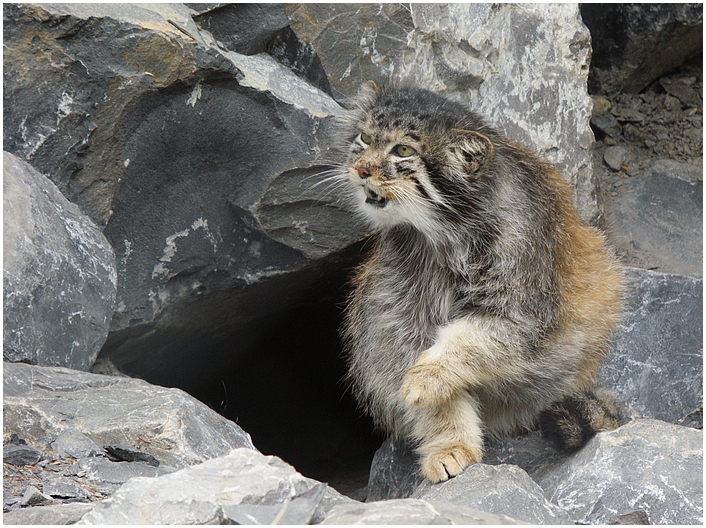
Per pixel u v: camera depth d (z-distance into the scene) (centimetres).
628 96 3356
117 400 1388
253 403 2662
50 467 1160
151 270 2003
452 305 1716
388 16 2188
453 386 1543
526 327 1591
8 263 1464
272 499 943
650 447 1477
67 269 1605
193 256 2044
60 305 1567
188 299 2100
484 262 1639
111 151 1844
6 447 1170
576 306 1714
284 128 2005
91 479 1149
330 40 2145
